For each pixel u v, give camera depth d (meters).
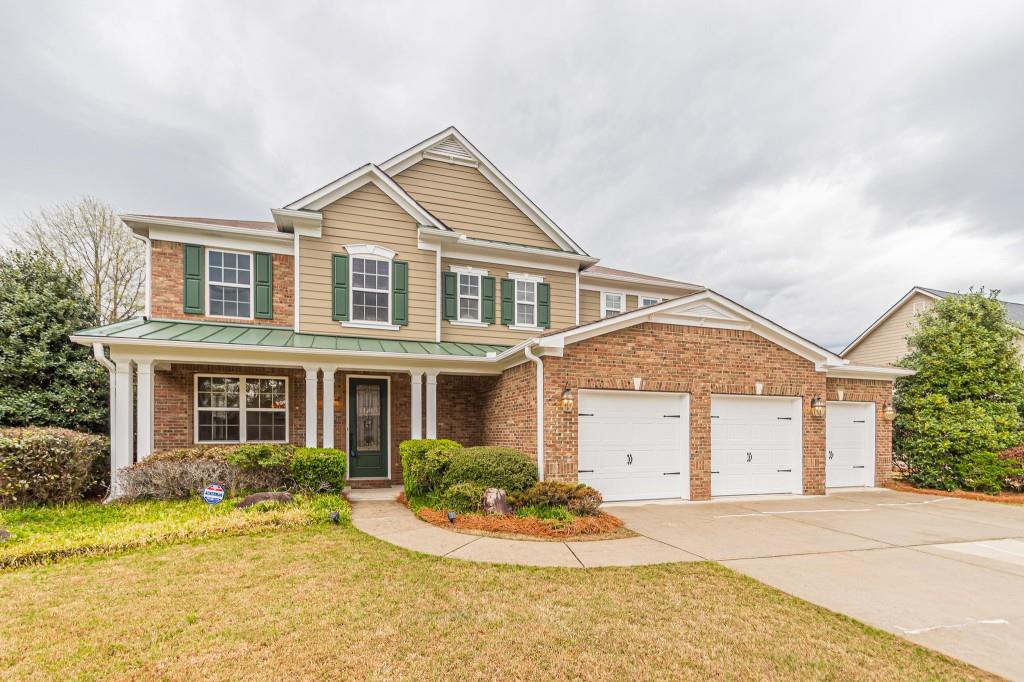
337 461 9.68
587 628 4.11
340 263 12.30
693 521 8.45
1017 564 6.19
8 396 11.51
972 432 12.50
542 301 14.70
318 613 4.29
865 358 24.92
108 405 12.89
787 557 6.36
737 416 11.12
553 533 7.21
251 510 7.91
